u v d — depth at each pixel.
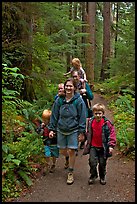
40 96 8.63
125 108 11.06
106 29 19.95
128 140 7.13
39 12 8.18
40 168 6.10
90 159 5.43
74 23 10.88
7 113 6.11
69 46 12.23
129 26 12.86
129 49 12.69
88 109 6.94
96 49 25.64
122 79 13.36
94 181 5.59
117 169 6.22
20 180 5.43
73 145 5.49
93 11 16.89
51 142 5.95
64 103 5.55
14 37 7.88
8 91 6.13
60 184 5.51
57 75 9.20
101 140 5.40
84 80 6.87
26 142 6.20
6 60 7.10
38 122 7.45
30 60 8.17
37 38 8.57
